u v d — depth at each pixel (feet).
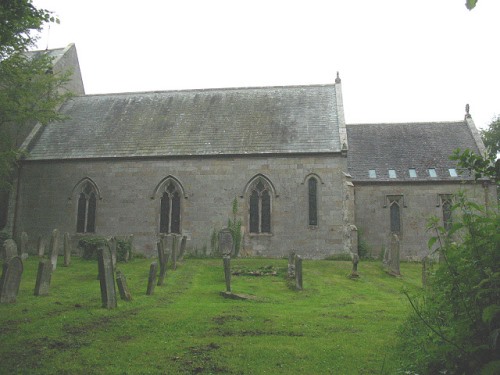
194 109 104.88
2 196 97.96
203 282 56.03
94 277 55.93
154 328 30.91
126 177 92.89
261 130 95.14
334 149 88.17
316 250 85.51
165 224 90.89
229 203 89.15
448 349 17.26
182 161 91.76
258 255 86.79
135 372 22.47
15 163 94.94
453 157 17.75
